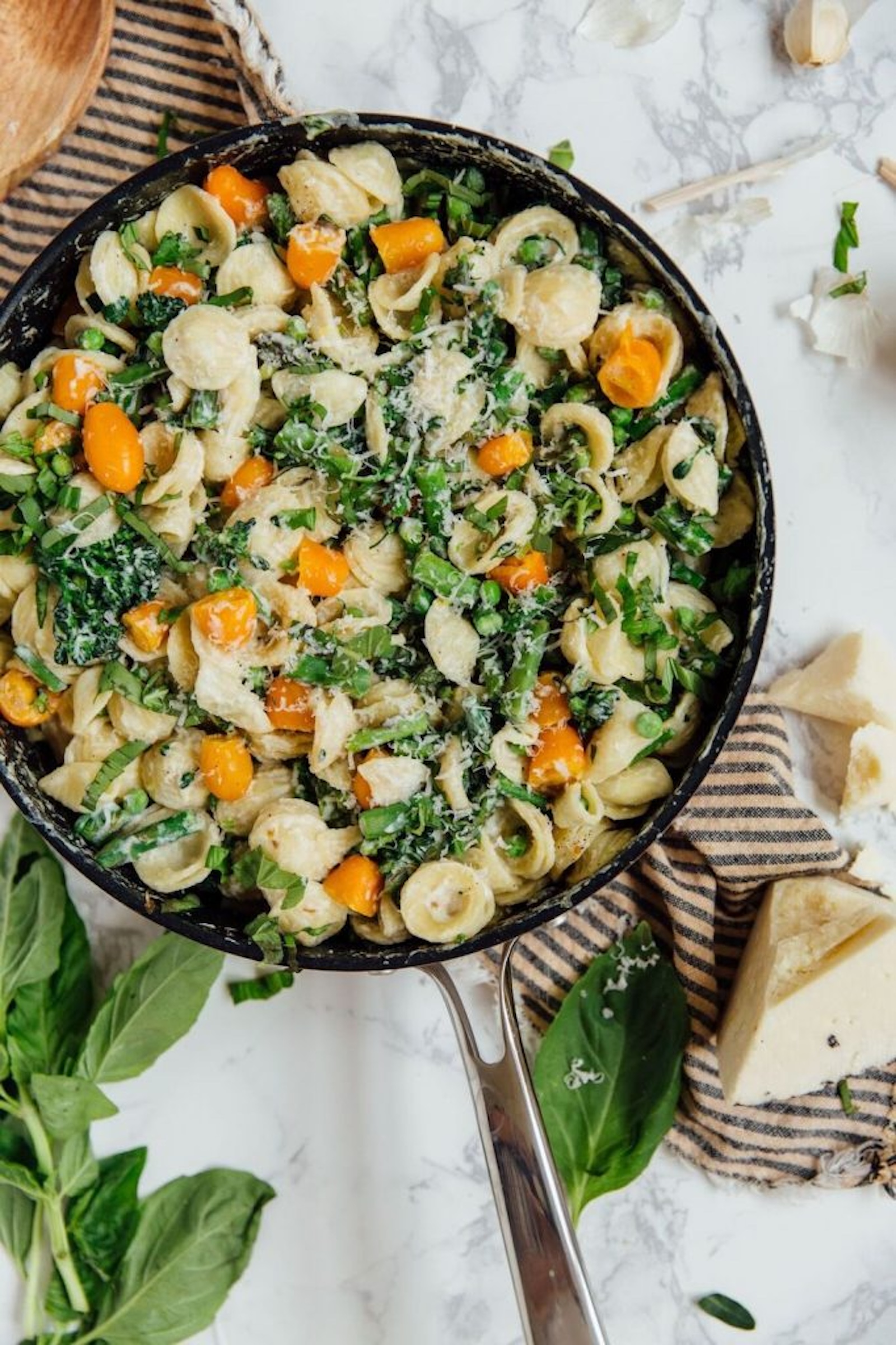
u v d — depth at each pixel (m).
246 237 0.80
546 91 0.89
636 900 0.89
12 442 0.77
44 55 0.87
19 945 0.88
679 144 0.89
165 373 0.77
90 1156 0.89
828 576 0.89
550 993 0.89
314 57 0.89
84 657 0.77
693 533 0.77
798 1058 0.85
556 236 0.79
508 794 0.77
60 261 0.79
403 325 0.79
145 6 0.87
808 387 0.89
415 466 0.77
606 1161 0.86
